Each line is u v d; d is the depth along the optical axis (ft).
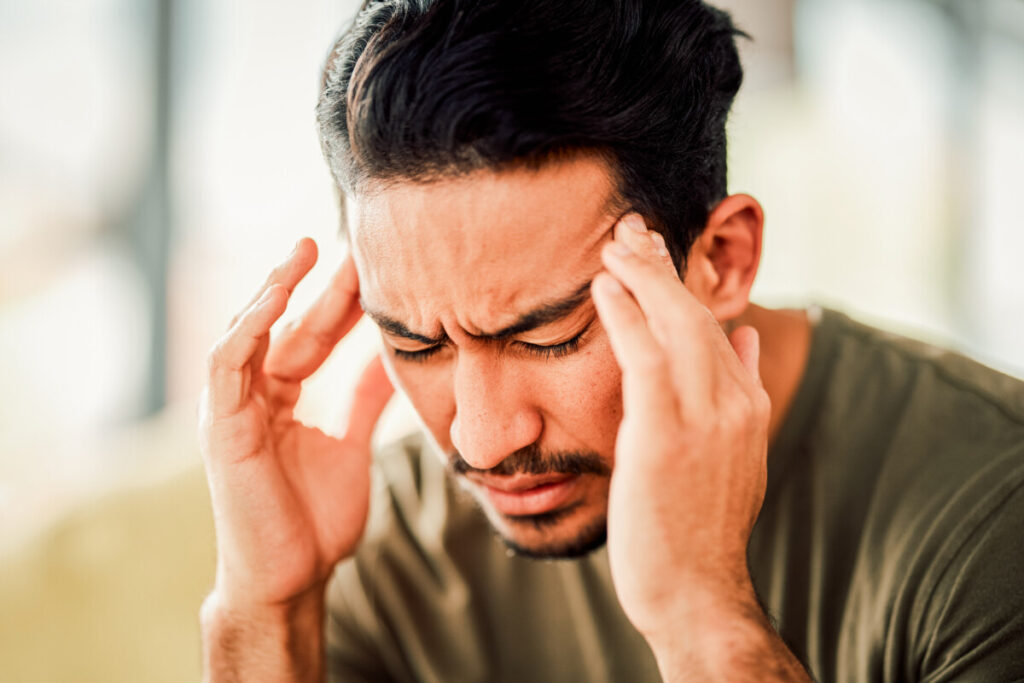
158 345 7.52
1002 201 11.71
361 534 3.17
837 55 10.74
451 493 3.51
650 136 2.31
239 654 2.98
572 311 2.27
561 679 3.41
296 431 3.12
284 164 8.05
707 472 2.23
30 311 7.18
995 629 2.51
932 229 11.19
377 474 3.69
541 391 2.38
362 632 3.52
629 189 2.29
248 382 2.90
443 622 3.49
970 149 11.31
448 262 2.19
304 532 3.00
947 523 2.70
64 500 4.92
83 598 4.43
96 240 7.41
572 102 2.14
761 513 3.00
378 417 3.27
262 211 8.01
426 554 3.53
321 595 3.12
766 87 10.36
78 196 7.34
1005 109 11.55
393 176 2.19
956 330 11.27
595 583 3.32
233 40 7.81
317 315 3.02
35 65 7.16
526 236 2.16
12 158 7.11
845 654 2.89
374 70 2.19
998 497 2.64
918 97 11.14
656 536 2.23
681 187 2.47
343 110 2.39
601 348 2.36
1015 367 11.31
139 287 7.49
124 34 7.38
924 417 2.91
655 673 3.28
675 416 2.21
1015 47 11.49
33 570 4.48
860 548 2.88
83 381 7.32
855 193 10.84
